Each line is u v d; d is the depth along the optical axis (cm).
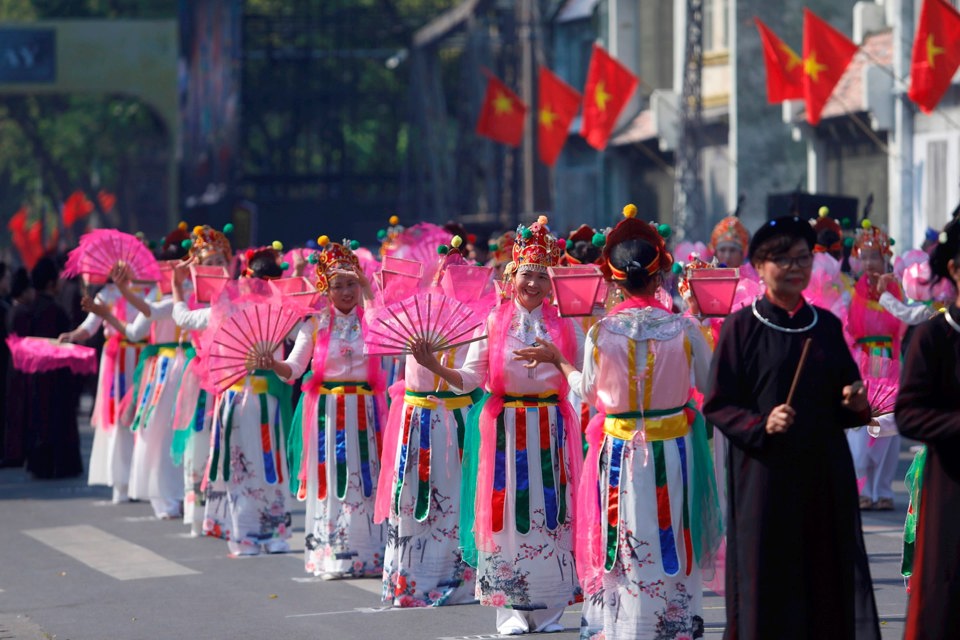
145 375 3011
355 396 2277
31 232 6241
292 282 2317
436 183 9675
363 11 10350
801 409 1380
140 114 12306
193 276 2427
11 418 3909
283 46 10512
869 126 5888
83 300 2855
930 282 1423
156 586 2281
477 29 9144
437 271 2144
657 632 1606
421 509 2056
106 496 3353
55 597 2222
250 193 10931
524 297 1866
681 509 1611
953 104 5488
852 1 6600
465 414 2086
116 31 9994
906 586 2009
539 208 8838
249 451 2533
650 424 1612
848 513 1385
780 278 1394
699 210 6309
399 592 2062
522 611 1858
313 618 2009
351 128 10594
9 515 3080
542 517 1852
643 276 1617
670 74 7775
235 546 2530
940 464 1348
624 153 8069
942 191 5534
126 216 13912
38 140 12381
